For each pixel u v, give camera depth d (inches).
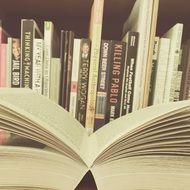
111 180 13.8
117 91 20.7
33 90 20.1
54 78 21.1
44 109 15.7
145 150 13.7
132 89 20.4
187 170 13.8
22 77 20.9
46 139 13.3
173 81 20.9
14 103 13.2
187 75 22.2
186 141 13.5
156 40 20.6
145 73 20.1
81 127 18.7
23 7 25.8
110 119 20.9
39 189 13.6
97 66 20.6
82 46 20.7
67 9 26.0
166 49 20.7
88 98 20.9
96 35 20.3
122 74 20.5
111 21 29.0
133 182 13.9
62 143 13.2
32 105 14.9
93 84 20.7
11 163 13.1
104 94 20.8
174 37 20.4
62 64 20.9
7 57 20.9
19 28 28.7
